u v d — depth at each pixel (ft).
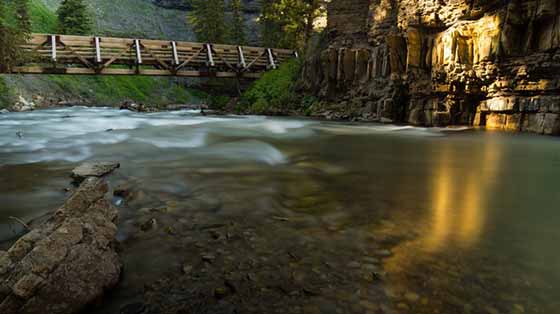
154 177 18.30
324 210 13.80
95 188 12.20
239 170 20.42
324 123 49.57
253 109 70.23
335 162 23.48
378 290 8.41
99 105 90.33
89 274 8.20
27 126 39.81
